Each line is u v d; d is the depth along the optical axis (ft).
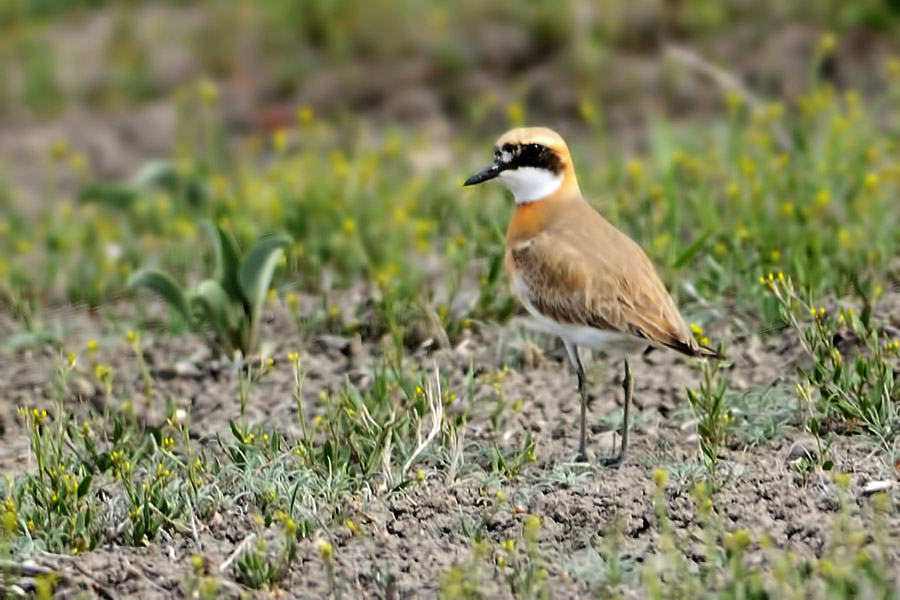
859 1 65.72
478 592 26.55
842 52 63.72
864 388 34.12
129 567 28.45
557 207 34.63
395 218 47.60
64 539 30.14
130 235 52.34
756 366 37.01
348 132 64.23
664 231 45.62
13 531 29.99
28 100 71.05
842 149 48.44
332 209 49.19
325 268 46.60
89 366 40.68
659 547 28.17
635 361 38.40
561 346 39.17
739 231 42.98
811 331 34.60
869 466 30.68
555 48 68.03
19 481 33.12
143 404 37.99
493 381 37.06
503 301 41.39
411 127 64.28
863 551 26.23
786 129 56.29
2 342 43.09
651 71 64.95
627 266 32.86
